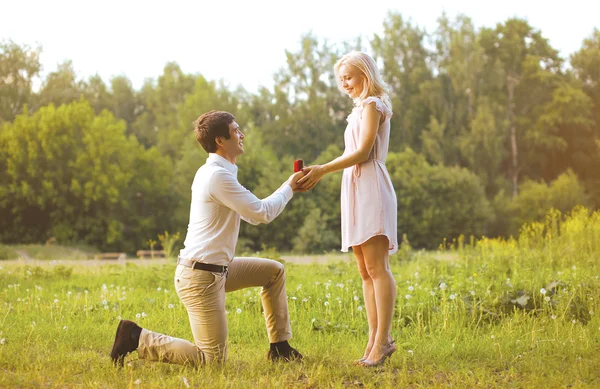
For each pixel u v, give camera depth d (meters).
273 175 42.44
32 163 38.78
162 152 51.75
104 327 5.62
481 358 4.47
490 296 6.12
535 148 57.75
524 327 5.39
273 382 3.70
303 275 9.97
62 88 58.28
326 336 5.30
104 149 39.78
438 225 43.69
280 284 4.42
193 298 4.12
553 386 3.64
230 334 5.54
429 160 51.00
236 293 7.07
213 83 50.41
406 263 12.41
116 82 63.16
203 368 4.03
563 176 49.22
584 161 57.69
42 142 38.41
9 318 6.03
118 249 40.75
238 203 4.09
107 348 4.88
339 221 43.22
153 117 60.50
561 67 63.75
